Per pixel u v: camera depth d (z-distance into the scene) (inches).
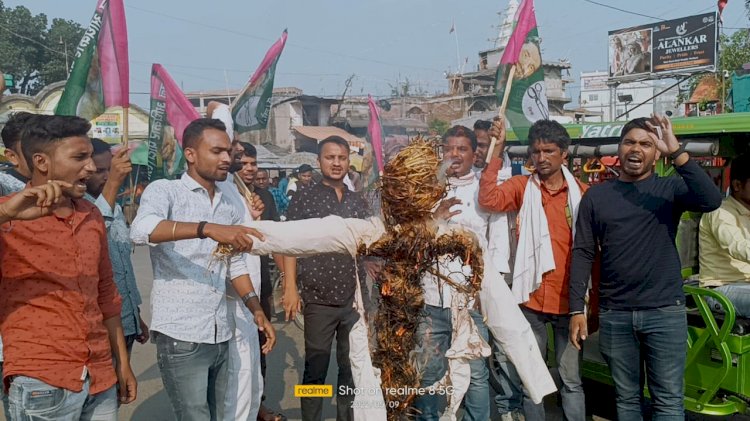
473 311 89.0
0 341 93.2
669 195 121.0
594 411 172.2
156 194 107.9
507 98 144.6
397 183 82.2
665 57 800.3
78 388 88.6
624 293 124.4
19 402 85.4
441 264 85.1
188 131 113.0
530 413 137.9
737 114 149.3
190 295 108.7
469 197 149.3
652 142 122.6
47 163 87.8
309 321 141.4
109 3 116.6
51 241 87.2
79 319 89.3
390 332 84.0
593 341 171.6
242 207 131.6
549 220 141.6
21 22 1154.0
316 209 144.6
